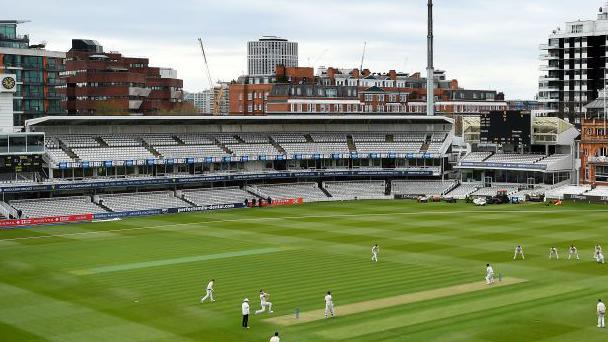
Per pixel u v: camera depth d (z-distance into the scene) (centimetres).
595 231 10656
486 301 6475
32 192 13238
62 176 13638
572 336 5428
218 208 14125
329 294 6009
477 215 12688
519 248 8600
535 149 16400
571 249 8569
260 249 9375
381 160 16762
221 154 15362
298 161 16275
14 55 17725
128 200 13838
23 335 5606
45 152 13262
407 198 15825
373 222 11962
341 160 16600
